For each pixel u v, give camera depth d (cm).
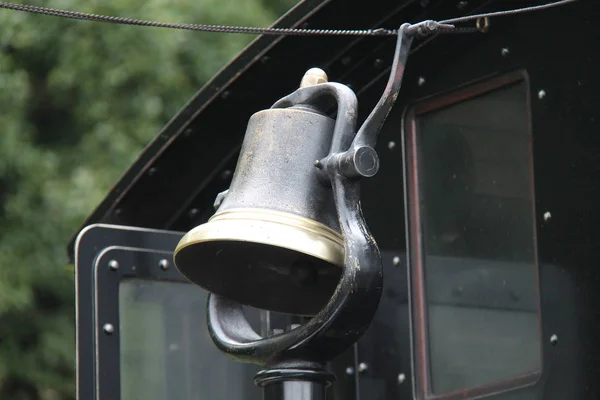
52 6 1936
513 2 876
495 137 884
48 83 1961
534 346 841
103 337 917
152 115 1922
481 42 895
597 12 826
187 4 1961
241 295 768
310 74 758
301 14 934
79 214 1852
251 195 720
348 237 691
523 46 866
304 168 724
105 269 927
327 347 707
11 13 1930
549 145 840
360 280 684
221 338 751
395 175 937
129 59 1909
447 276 899
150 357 932
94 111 1916
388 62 958
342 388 939
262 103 1002
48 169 1897
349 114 720
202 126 1001
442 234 907
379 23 949
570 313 812
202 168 1027
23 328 1919
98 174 1878
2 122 1878
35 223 1869
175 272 948
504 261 867
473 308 880
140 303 938
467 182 897
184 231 1051
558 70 842
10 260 1844
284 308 775
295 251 746
